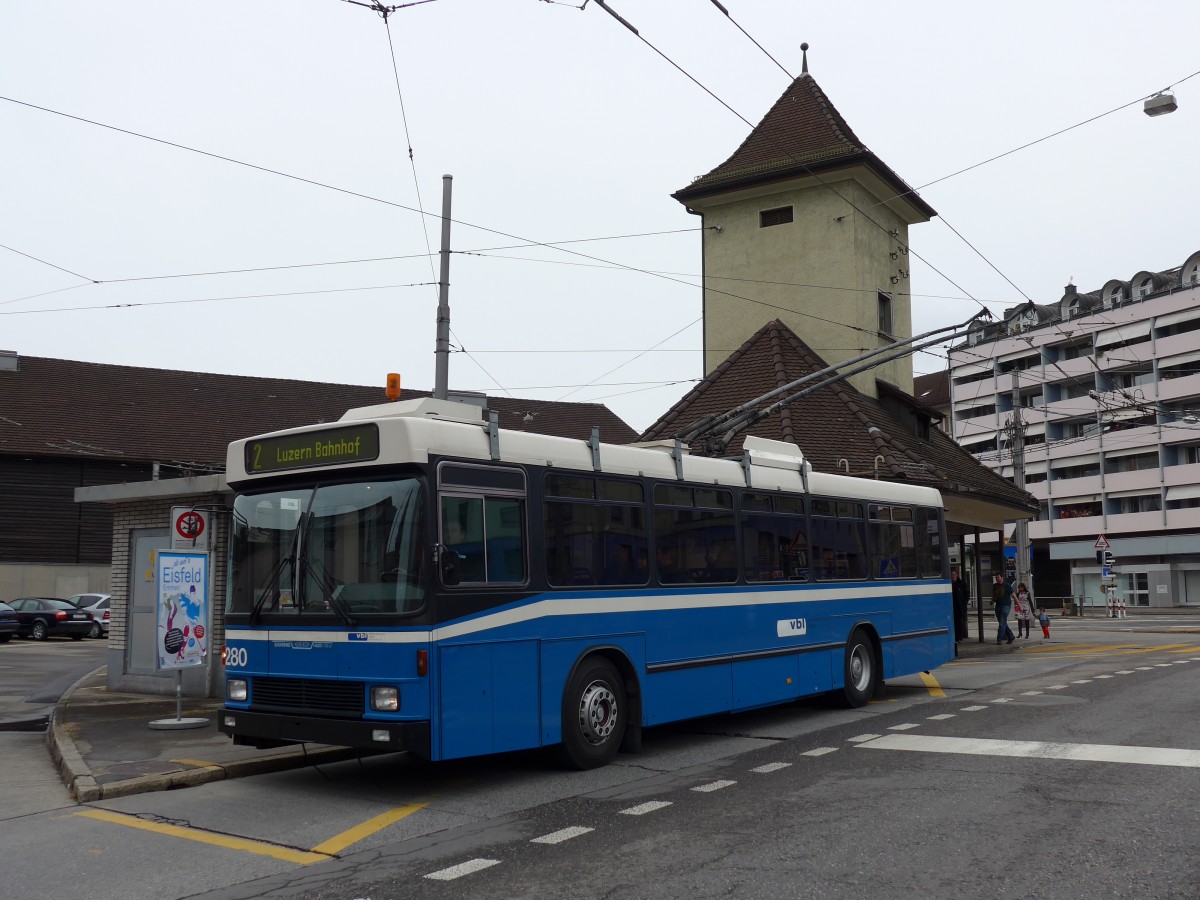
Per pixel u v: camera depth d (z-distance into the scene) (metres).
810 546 13.42
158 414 42.84
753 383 24.42
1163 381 65.44
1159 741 10.30
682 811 7.80
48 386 42.03
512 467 9.41
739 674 11.82
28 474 39.56
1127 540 66.31
